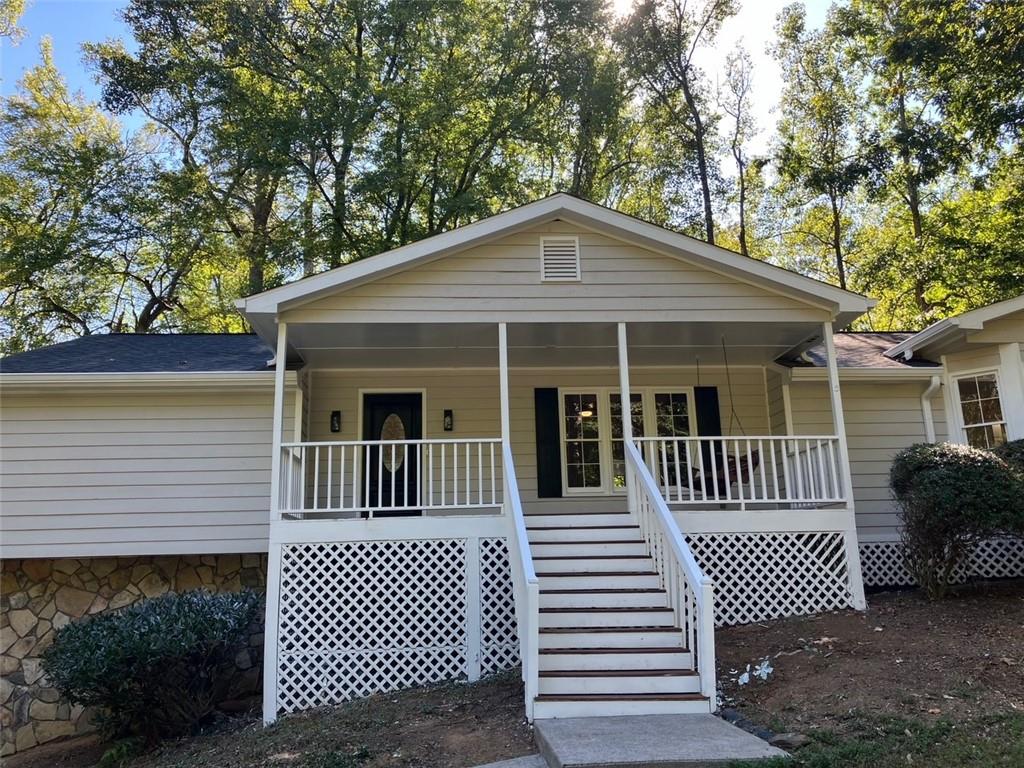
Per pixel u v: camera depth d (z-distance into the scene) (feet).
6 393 28.73
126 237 61.26
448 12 62.95
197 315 69.46
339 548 24.79
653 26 72.18
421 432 33.40
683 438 26.86
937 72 58.23
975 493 23.84
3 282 61.16
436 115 58.65
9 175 63.26
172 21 61.36
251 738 20.42
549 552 23.93
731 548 26.16
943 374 32.65
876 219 77.51
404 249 25.95
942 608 24.30
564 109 67.46
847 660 19.85
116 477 28.76
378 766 15.89
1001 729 14.80
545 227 27.53
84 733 27.43
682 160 74.13
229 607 24.38
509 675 23.15
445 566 25.13
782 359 33.55
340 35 63.98
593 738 15.33
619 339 26.91
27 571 28.66
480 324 26.73
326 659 23.72
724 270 27.50
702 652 18.25
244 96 59.41
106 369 29.53
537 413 34.09
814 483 27.14
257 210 65.67
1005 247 59.31
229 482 29.22
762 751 14.19
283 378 25.54
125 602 29.07
